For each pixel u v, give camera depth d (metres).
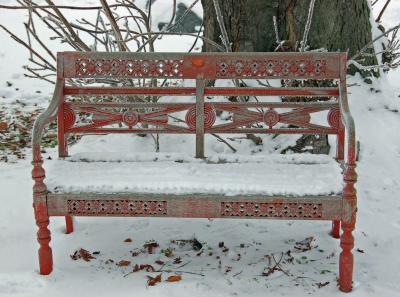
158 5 9.88
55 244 3.47
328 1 5.03
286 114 3.49
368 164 4.47
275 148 4.79
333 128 3.48
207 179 3.03
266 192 2.88
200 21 9.75
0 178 4.62
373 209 3.89
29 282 2.99
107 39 4.81
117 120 3.54
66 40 4.61
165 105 3.51
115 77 3.46
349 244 2.87
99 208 2.95
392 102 5.11
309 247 3.41
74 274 3.09
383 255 3.30
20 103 6.97
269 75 3.44
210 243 3.50
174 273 3.12
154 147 5.03
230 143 4.94
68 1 10.86
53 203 2.96
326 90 3.46
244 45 5.21
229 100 5.24
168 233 3.65
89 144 5.17
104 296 2.87
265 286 2.97
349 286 2.90
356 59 5.19
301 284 2.99
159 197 2.91
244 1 5.12
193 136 5.09
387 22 10.53
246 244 3.48
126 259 3.29
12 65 8.34
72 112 3.53
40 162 2.94
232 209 2.90
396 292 2.90
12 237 3.55
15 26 9.70
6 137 5.78
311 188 2.88
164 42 9.17
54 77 7.96
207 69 3.46
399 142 4.71
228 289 2.93
